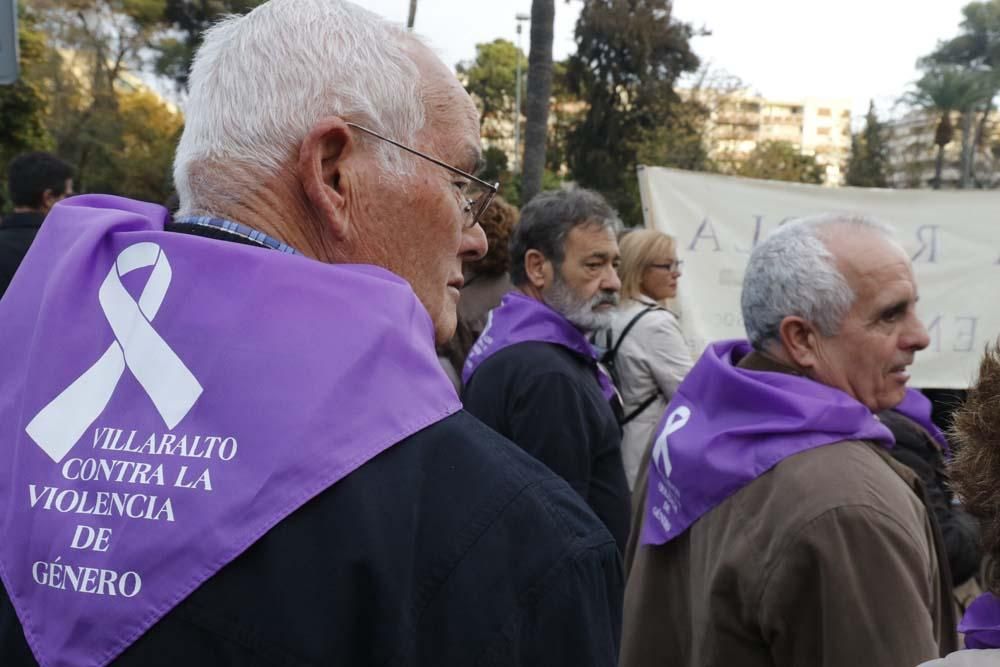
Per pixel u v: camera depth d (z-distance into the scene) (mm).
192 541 812
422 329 961
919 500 1669
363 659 820
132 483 842
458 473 890
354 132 1003
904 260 1823
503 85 50000
